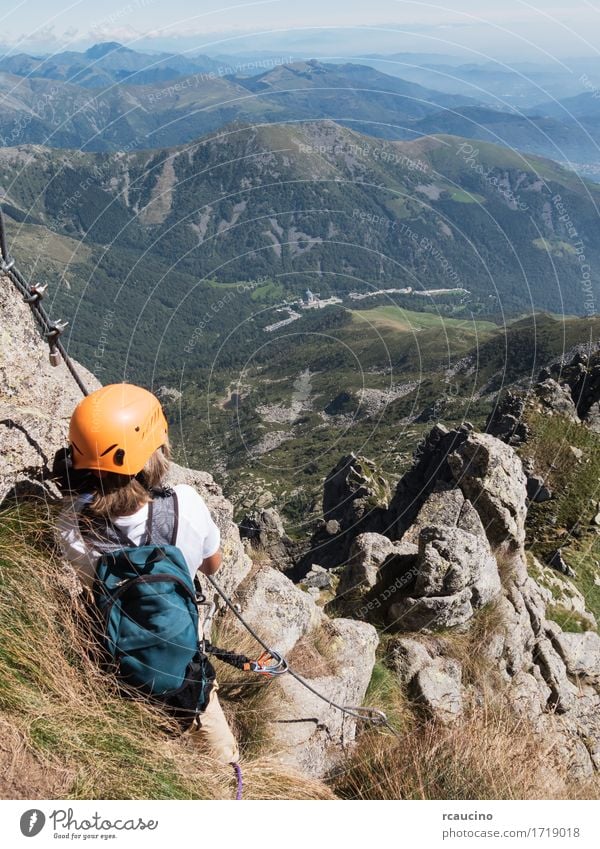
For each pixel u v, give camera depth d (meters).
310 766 5.46
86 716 3.52
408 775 5.22
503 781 5.27
